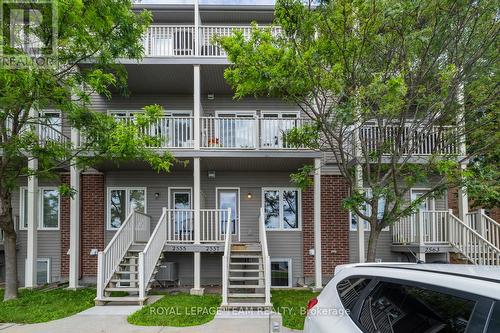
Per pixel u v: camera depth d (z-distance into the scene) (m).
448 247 11.10
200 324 7.01
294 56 7.13
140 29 8.82
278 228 13.05
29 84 6.83
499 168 8.04
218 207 13.20
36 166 10.88
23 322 7.22
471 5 6.92
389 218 7.29
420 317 2.38
